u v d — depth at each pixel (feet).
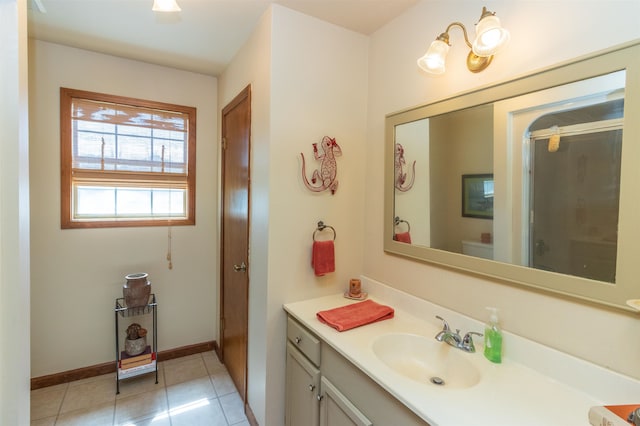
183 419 6.34
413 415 3.09
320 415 4.60
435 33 4.86
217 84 8.79
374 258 6.14
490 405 3.00
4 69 2.63
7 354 2.77
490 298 4.11
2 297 2.67
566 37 3.37
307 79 5.62
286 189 5.52
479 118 4.23
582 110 3.24
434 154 4.87
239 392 7.07
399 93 5.54
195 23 5.95
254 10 5.46
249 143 6.21
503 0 3.96
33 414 6.31
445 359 4.15
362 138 6.30
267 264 5.45
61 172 7.07
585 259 3.24
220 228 8.40
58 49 6.95
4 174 2.66
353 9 5.39
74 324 7.37
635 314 2.90
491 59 4.10
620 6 2.98
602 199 3.11
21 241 2.91
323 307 5.50
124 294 7.20
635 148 2.88
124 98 7.64
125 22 6.00
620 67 2.96
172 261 8.43
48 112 6.90
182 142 8.46
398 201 5.54
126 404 6.72
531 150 3.68
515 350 3.78
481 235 4.22
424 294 5.07
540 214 3.61
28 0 5.30
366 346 4.11
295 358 5.24
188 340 8.76
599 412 2.67
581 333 3.26
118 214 7.80
